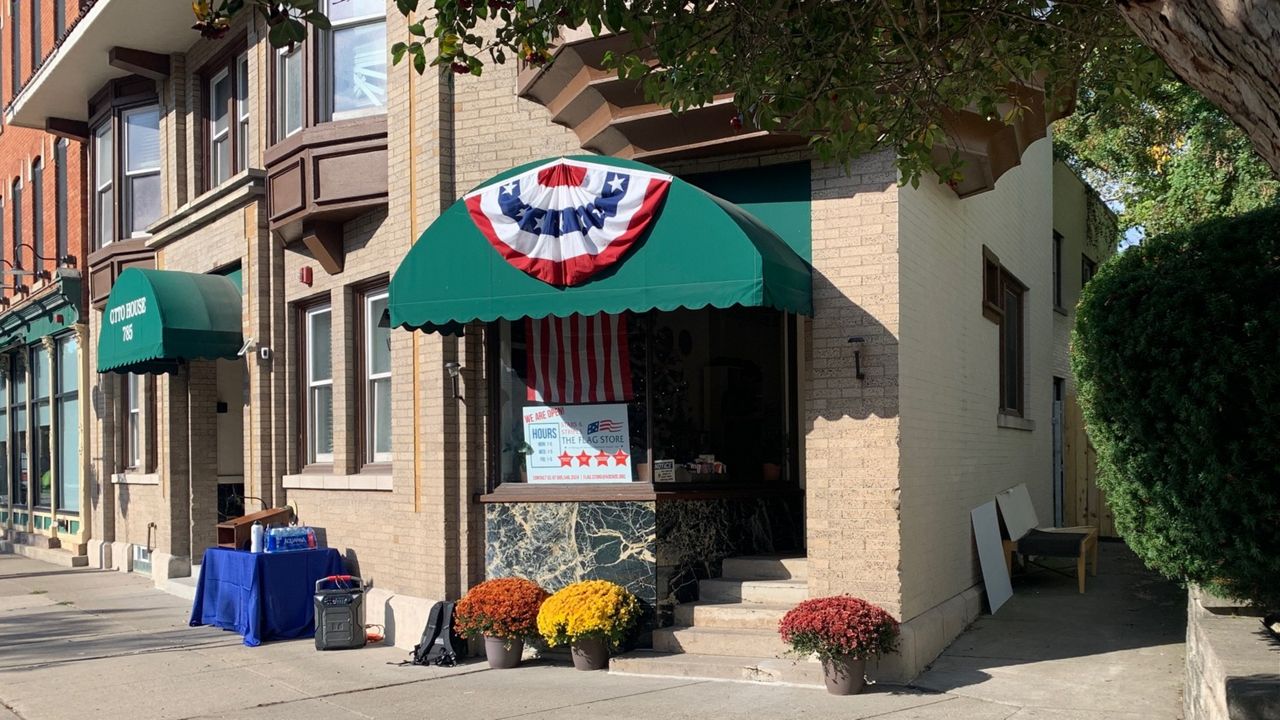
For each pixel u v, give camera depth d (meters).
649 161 9.61
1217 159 12.80
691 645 9.09
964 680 8.34
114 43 15.62
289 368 13.17
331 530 12.09
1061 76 8.21
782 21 7.57
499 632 9.23
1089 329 7.00
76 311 19.02
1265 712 4.75
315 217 11.67
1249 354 6.18
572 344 9.98
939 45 7.59
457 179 10.38
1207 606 6.74
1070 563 14.23
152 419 17.03
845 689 7.98
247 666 9.77
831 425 8.88
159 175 16.81
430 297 9.09
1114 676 8.38
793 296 8.52
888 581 8.61
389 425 11.73
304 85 11.74
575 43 9.07
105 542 18.27
